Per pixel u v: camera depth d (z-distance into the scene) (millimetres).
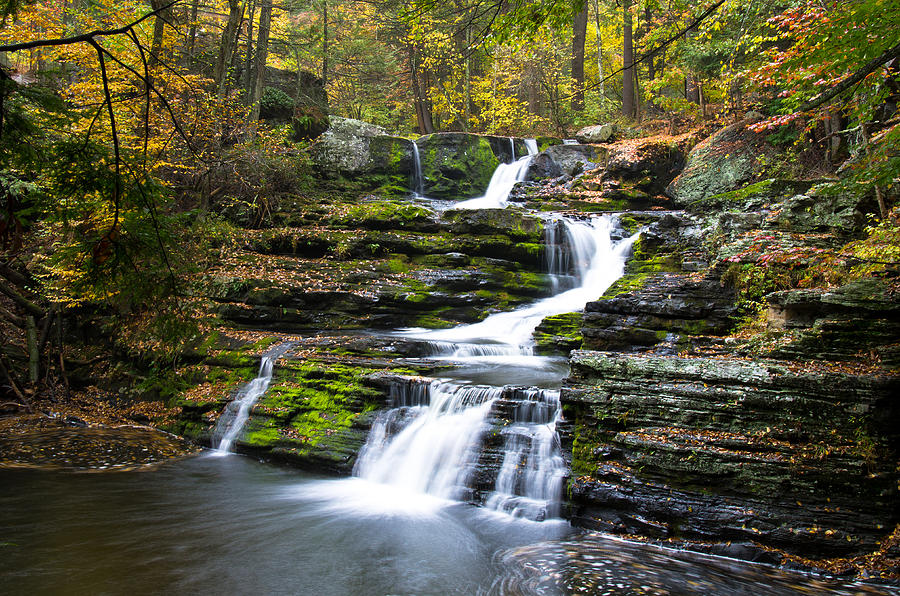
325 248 14914
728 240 11414
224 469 8750
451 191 20766
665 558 5680
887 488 5605
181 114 13070
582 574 5348
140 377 12242
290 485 8062
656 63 23516
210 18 22688
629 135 21906
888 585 5066
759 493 5867
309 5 24062
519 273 14508
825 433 6016
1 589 4910
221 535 6324
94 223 3391
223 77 15469
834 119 13977
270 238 14883
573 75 27016
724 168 15719
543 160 20547
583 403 7039
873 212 10633
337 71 29859
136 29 12961
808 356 7316
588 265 14867
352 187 20094
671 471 6234
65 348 13953
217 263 13781
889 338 6883
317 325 12898
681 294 10195
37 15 11711
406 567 5582
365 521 6750
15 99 2891
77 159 3031
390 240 14820
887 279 7500
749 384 6457
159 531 6402
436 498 7516
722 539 5793
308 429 9203
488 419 7910
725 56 17484
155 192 3297
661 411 6684
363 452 8500
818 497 5715
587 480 6539
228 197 15820
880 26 5496
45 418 11250
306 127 20328
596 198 18172
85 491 7656
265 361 10742
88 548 5883
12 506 7008
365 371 9516
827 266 8914
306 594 5020
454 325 13250
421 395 8758
